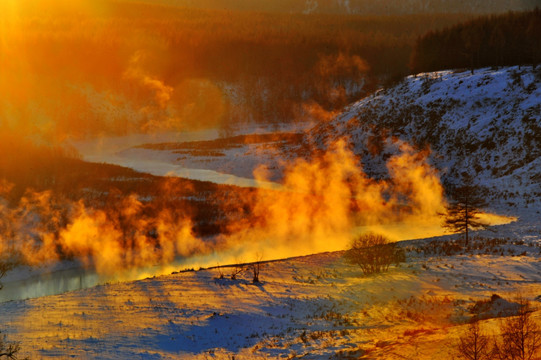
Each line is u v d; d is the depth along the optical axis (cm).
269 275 6388
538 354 2748
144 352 3931
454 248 7175
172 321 4694
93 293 5797
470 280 5394
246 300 5322
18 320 4831
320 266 6744
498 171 11581
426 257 6769
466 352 2842
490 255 6600
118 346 4075
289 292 5559
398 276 5753
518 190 10531
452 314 4141
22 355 3897
